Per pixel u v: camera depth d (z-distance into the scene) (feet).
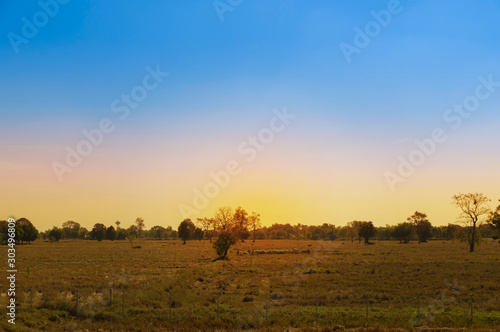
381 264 203.41
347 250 346.54
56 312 89.86
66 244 529.86
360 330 75.66
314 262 221.66
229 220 262.88
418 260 225.76
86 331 78.28
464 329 75.25
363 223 513.86
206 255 298.35
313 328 77.30
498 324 79.87
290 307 96.78
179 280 136.05
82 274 164.86
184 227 589.32
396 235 542.98
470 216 319.27
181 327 81.30
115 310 93.61
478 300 104.42
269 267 198.70
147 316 88.48
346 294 114.11
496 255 264.93
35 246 450.71
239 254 316.40
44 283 131.75
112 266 203.41
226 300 106.83
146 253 317.83
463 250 334.65
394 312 90.53
